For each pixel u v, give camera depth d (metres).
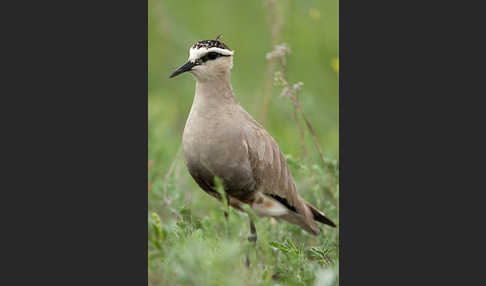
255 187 11.70
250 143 11.41
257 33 20.59
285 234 12.81
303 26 19.55
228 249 9.56
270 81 16.50
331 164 13.37
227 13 21.31
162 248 10.32
